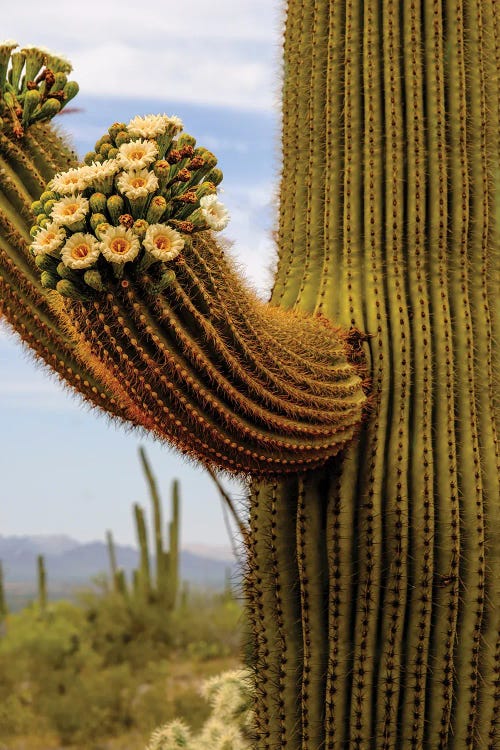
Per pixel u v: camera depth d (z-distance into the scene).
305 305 3.30
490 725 3.05
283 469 2.75
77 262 2.13
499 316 3.34
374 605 2.96
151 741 4.64
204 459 2.62
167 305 2.27
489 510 3.10
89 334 2.27
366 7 3.36
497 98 3.45
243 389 2.45
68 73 2.77
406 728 2.97
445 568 2.99
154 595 20.19
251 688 3.62
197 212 2.29
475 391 3.22
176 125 2.37
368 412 3.05
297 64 3.52
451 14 3.38
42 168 2.66
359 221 3.31
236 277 2.51
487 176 3.38
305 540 2.99
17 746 12.02
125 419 2.72
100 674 14.96
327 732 2.95
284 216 3.53
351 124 3.34
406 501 2.99
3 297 2.56
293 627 3.04
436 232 3.27
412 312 3.19
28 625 17.11
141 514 20.91
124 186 2.17
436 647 3.00
